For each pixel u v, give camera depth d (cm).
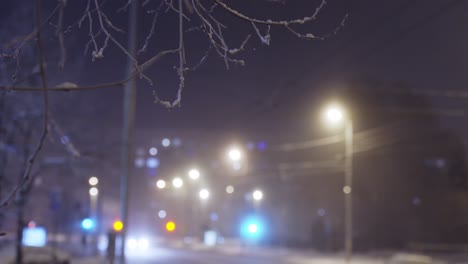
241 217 7681
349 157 3691
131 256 5519
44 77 382
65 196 3356
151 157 7588
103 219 5275
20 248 2481
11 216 2277
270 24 375
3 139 2105
